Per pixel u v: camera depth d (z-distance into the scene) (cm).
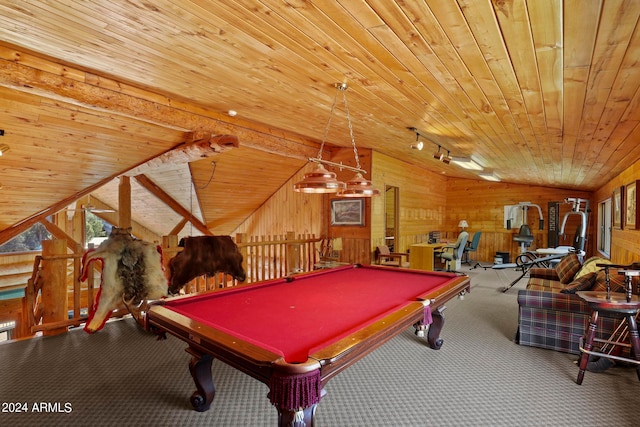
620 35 146
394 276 354
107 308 359
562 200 916
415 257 781
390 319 202
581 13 135
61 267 382
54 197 527
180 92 372
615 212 553
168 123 423
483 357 323
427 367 301
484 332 395
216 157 606
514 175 748
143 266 374
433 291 274
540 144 389
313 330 192
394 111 346
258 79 294
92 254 360
